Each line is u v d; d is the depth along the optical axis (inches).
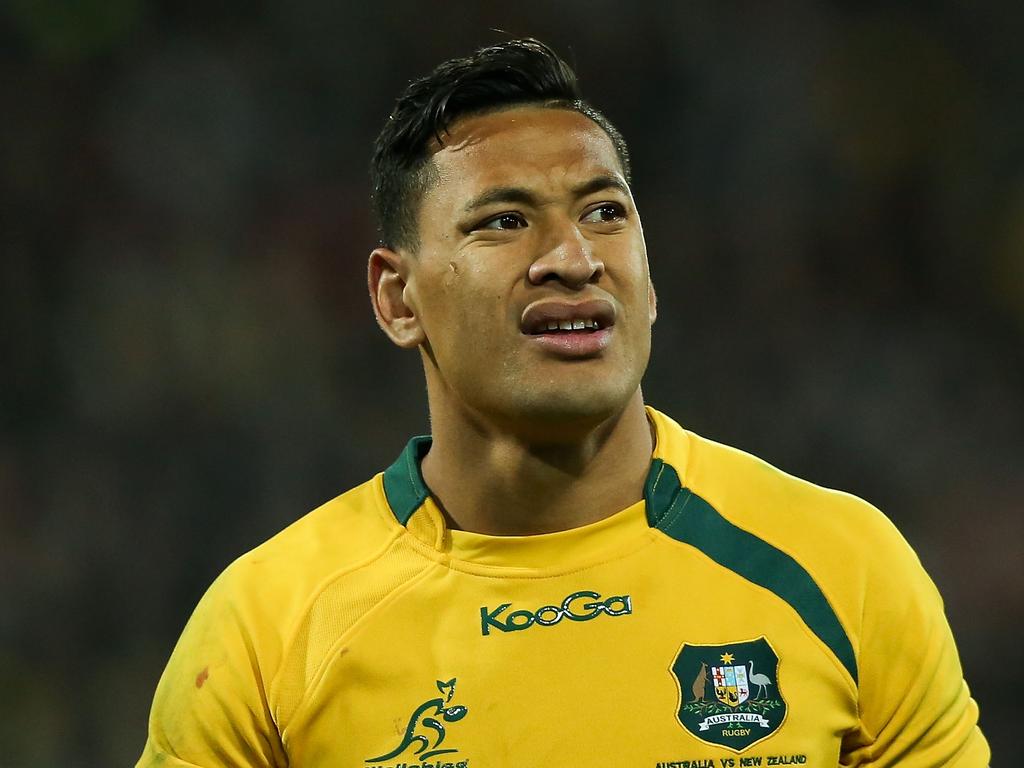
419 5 1455.5
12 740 1047.0
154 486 1224.2
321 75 1419.8
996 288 1411.2
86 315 1285.7
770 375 1357.0
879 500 1275.8
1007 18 1487.5
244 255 1339.8
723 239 1413.6
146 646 1144.8
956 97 1473.9
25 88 1358.3
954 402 1332.4
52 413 1246.9
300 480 1242.6
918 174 1453.0
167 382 1263.5
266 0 1429.6
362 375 1299.2
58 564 1166.3
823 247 1421.0
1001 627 1161.4
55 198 1327.5
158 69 1387.8
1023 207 1432.1
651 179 1440.7
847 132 1459.2
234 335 1293.1
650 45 1470.2
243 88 1397.6
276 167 1380.4
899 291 1412.4
